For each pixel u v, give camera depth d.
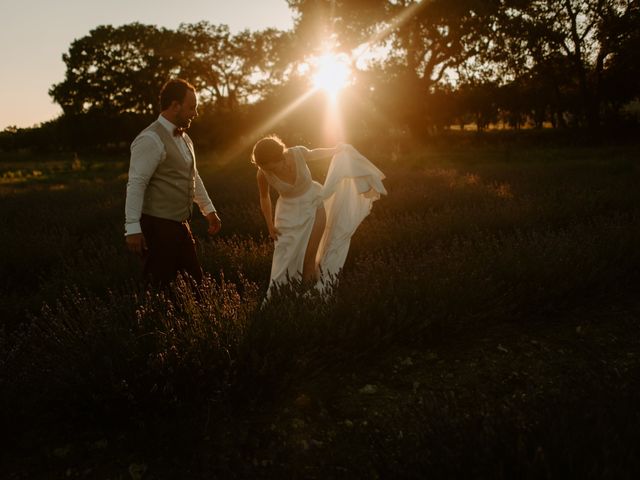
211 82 57.66
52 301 4.41
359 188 4.32
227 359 2.83
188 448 2.48
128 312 3.16
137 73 55.06
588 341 3.55
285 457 2.43
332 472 2.33
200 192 4.16
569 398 2.32
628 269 4.59
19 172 27.61
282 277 4.21
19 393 2.62
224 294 3.38
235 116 51.53
